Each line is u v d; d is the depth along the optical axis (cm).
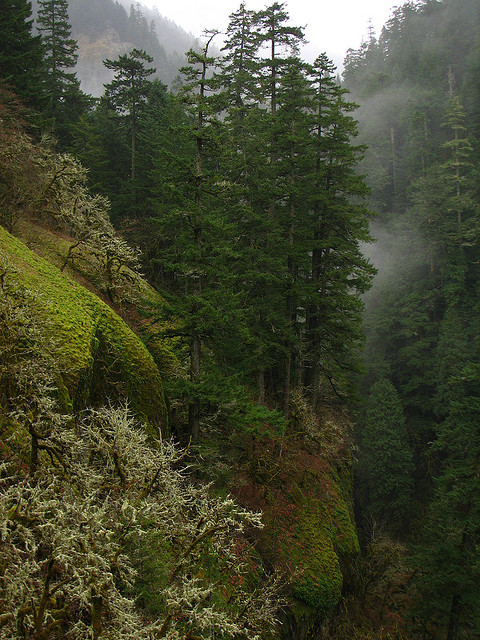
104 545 425
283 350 1747
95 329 988
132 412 1044
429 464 2844
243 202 1838
